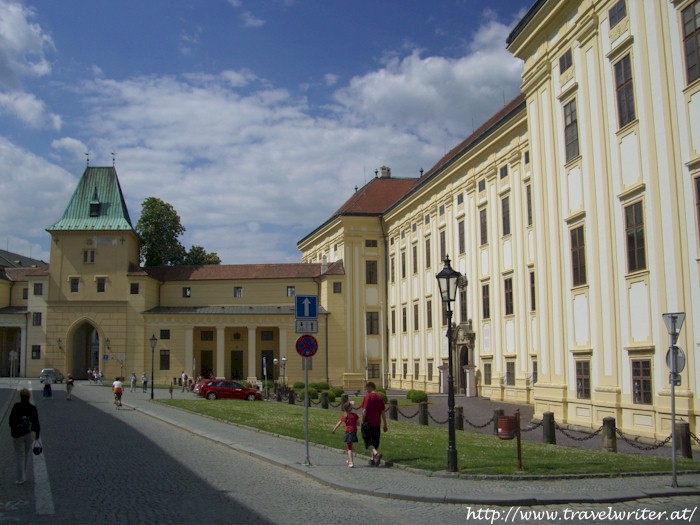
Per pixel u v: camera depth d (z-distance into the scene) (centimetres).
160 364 7181
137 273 7331
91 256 7400
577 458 1809
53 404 4419
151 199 9475
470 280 4875
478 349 4731
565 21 2825
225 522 1127
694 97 2064
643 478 1535
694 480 1503
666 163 2177
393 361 6731
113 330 7250
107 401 4759
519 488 1423
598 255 2561
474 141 4653
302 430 2653
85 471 1677
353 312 6981
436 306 5550
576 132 2748
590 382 2609
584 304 2666
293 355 7188
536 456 1858
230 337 7725
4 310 7556
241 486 1484
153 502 1292
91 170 7850
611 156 2486
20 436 1482
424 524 1128
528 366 3994
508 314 4281
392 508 1264
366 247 7075
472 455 1880
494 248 4469
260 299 7519
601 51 2556
